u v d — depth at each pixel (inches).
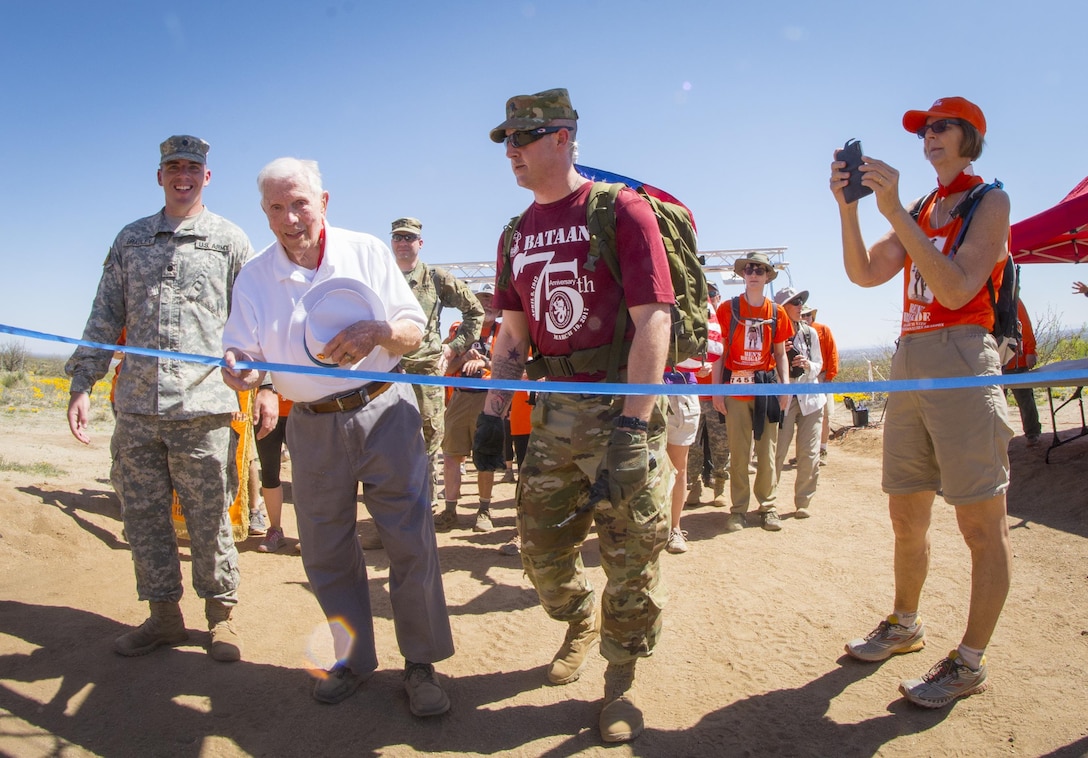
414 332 118.0
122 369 133.7
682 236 116.1
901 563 131.1
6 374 800.3
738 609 162.1
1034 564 181.3
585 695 124.1
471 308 236.5
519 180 114.4
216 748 106.6
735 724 114.8
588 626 130.5
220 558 135.6
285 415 202.7
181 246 135.8
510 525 246.8
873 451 384.8
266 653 136.9
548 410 115.6
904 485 124.6
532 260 115.2
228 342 117.4
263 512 227.0
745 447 235.3
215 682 124.5
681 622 156.0
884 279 125.1
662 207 115.5
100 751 104.4
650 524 109.3
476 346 267.6
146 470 132.7
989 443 111.7
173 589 134.7
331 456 116.0
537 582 122.2
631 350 104.4
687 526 244.1
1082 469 251.9
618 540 110.1
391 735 111.5
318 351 112.7
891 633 133.3
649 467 106.0
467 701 122.1
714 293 260.8
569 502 118.0
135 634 133.0
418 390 221.0
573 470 116.4
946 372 114.3
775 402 230.5
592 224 107.3
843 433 447.2
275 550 205.0
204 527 134.0
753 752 107.0
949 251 114.6
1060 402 441.1
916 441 123.0
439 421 227.6
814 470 248.8
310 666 132.3
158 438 131.6
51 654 129.7
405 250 219.9
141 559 132.5
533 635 149.2
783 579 181.6
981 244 110.0
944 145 118.0
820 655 137.0
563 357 112.5
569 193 113.6
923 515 127.0
